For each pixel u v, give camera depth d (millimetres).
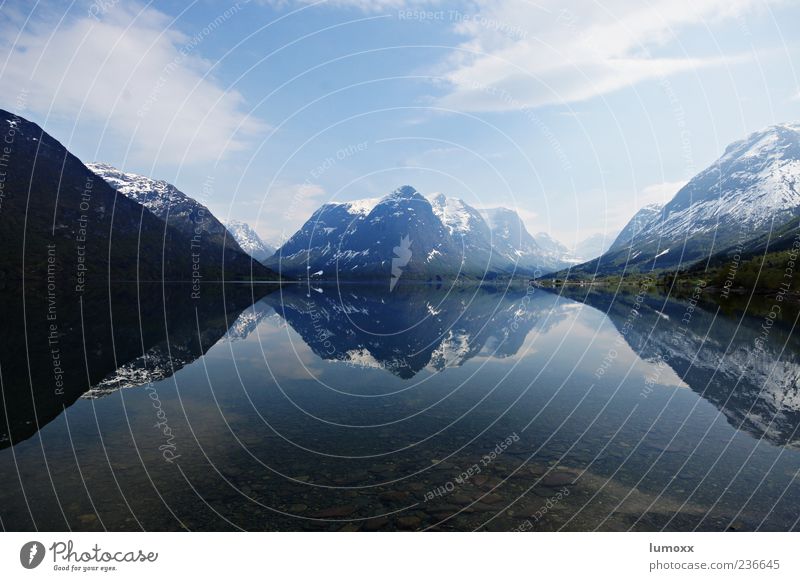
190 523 9836
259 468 12586
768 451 13648
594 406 18547
